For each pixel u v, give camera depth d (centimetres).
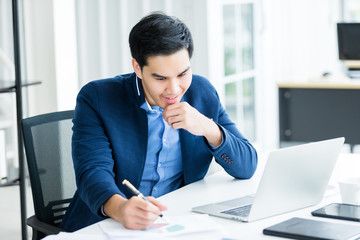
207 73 432
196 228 150
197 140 205
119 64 393
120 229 152
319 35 586
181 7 423
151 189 202
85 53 391
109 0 388
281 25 582
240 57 498
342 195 171
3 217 367
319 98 466
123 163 193
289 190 163
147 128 194
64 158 208
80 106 195
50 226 189
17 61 298
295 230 145
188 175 204
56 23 379
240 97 502
